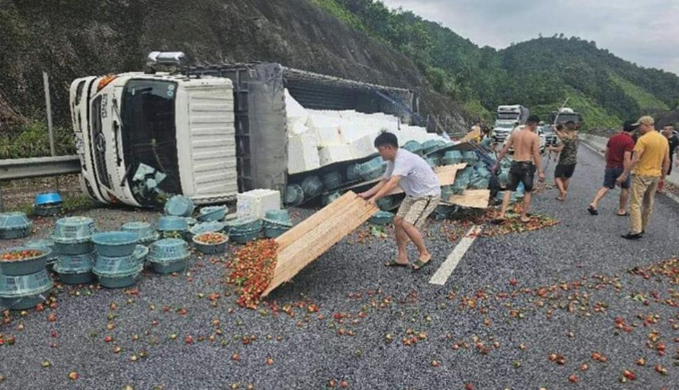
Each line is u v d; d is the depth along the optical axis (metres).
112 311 4.73
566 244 7.52
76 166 9.69
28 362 3.80
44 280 4.86
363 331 4.44
